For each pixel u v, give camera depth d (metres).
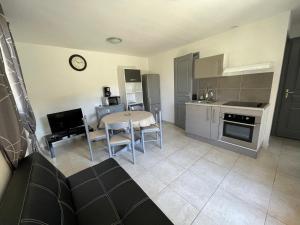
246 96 2.78
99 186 1.26
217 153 2.55
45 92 3.12
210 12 2.03
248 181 1.82
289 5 1.94
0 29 1.40
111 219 0.96
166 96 4.62
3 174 0.94
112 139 2.38
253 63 2.58
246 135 2.40
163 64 4.46
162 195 1.67
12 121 1.06
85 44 3.13
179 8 1.87
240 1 1.78
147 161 2.41
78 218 0.98
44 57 3.05
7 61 1.45
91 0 1.60
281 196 1.57
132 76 4.18
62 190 1.09
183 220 1.37
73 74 3.48
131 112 3.11
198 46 3.36
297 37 2.61
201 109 2.93
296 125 2.87
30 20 1.95
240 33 2.64
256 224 1.29
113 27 2.35
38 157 1.18
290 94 2.84
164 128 4.13
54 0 1.55
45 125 3.17
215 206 1.50
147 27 2.42
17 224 0.60
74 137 3.58
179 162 2.33
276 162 2.19
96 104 3.95
